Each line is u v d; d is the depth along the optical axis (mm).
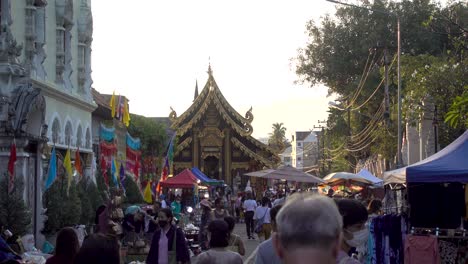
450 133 35312
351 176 33219
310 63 58781
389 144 46969
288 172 28875
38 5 24406
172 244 12164
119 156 38500
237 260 8438
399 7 55281
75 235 7781
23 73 21047
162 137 50562
